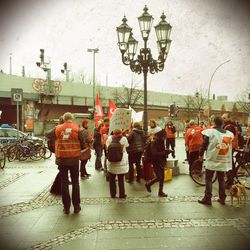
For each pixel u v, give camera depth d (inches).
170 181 407.2
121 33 467.2
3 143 774.5
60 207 292.4
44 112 1726.1
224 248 196.7
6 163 627.8
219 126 297.1
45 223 247.1
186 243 204.7
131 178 401.7
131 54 480.7
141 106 2096.5
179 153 832.9
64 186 274.2
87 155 436.5
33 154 682.2
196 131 430.6
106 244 204.7
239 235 217.6
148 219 253.3
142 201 308.5
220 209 279.6
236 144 378.6
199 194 335.6
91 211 277.4
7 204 303.9
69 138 271.4
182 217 257.4
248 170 358.0
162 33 459.8
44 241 211.0
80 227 236.8
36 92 1712.6
